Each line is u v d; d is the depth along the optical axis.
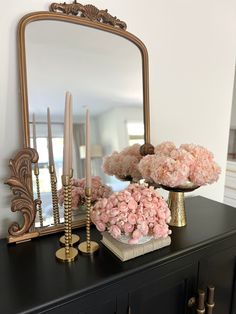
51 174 0.90
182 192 0.95
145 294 0.73
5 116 0.84
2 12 0.80
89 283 0.61
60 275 0.65
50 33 0.88
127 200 0.69
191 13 1.26
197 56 1.33
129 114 1.10
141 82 1.12
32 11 0.85
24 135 0.84
